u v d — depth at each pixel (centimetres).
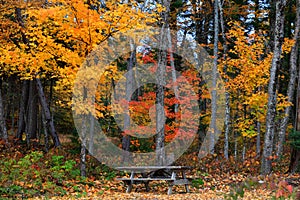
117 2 1088
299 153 1382
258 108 1548
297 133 1390
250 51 1541
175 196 969
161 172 1127
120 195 981
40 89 1647
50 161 1246
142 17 1081
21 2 1271
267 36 2116
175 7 2116
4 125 1638
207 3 2222
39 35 1062
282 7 1243
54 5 1211
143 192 1070
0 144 1534
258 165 1376
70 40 1119
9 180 945
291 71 1658
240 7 2127
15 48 1211
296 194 449
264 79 1545
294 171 1379
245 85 1555
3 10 1320
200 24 2316
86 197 941
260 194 949
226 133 1716
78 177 1130
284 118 1672
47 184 980
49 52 1082
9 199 840
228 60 1686
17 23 1347
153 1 1697
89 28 1041
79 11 1030
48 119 1648
